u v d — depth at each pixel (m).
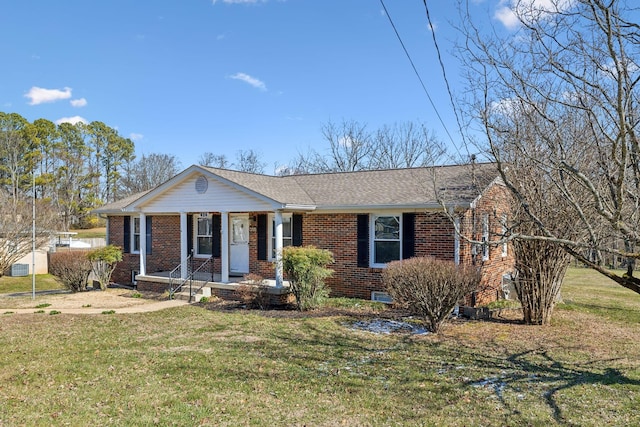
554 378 6.58
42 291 19.73
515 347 8.42
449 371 6.98
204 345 8.68
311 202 14.47
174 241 18.44
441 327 9.94
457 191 12.66
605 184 6.79
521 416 5.20
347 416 5.27
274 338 9.22
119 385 6.37
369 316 11.44
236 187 14.18
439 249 12.62
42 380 6.63
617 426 4.90
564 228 9.38
